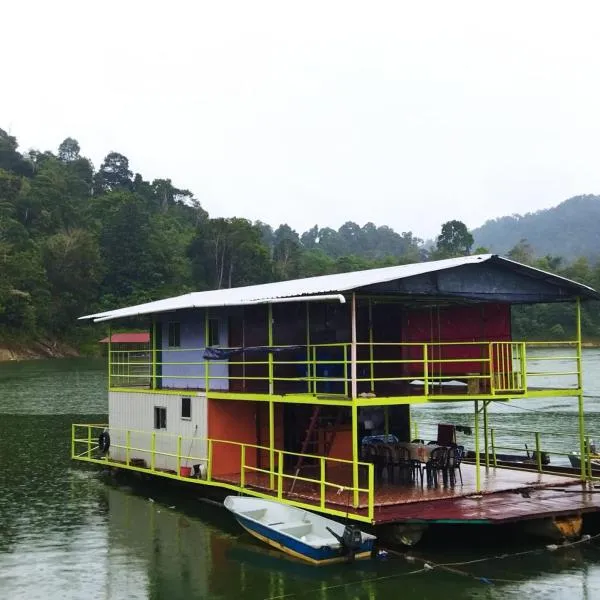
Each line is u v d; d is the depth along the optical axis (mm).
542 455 22188
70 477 25969
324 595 14023
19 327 100875
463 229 165875
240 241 139125
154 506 21406
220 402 21438
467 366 20391
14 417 43906
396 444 19812
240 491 19297
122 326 72938
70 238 118500
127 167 178875
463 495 17406
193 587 14703
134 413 24672
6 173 135875
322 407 21312
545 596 13727
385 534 15992
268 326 21188
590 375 65500
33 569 16000
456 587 14188
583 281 146875
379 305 20938
